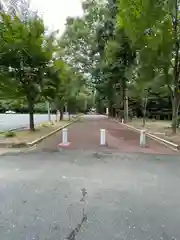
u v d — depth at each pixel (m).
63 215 4.49
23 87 17.56
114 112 54.00
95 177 6.98
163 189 5.99
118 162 8.98
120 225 4.12
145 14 13.74
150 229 4.00
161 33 14.56
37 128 21.59
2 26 15.50
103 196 5.47
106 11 29.30
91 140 14.91
